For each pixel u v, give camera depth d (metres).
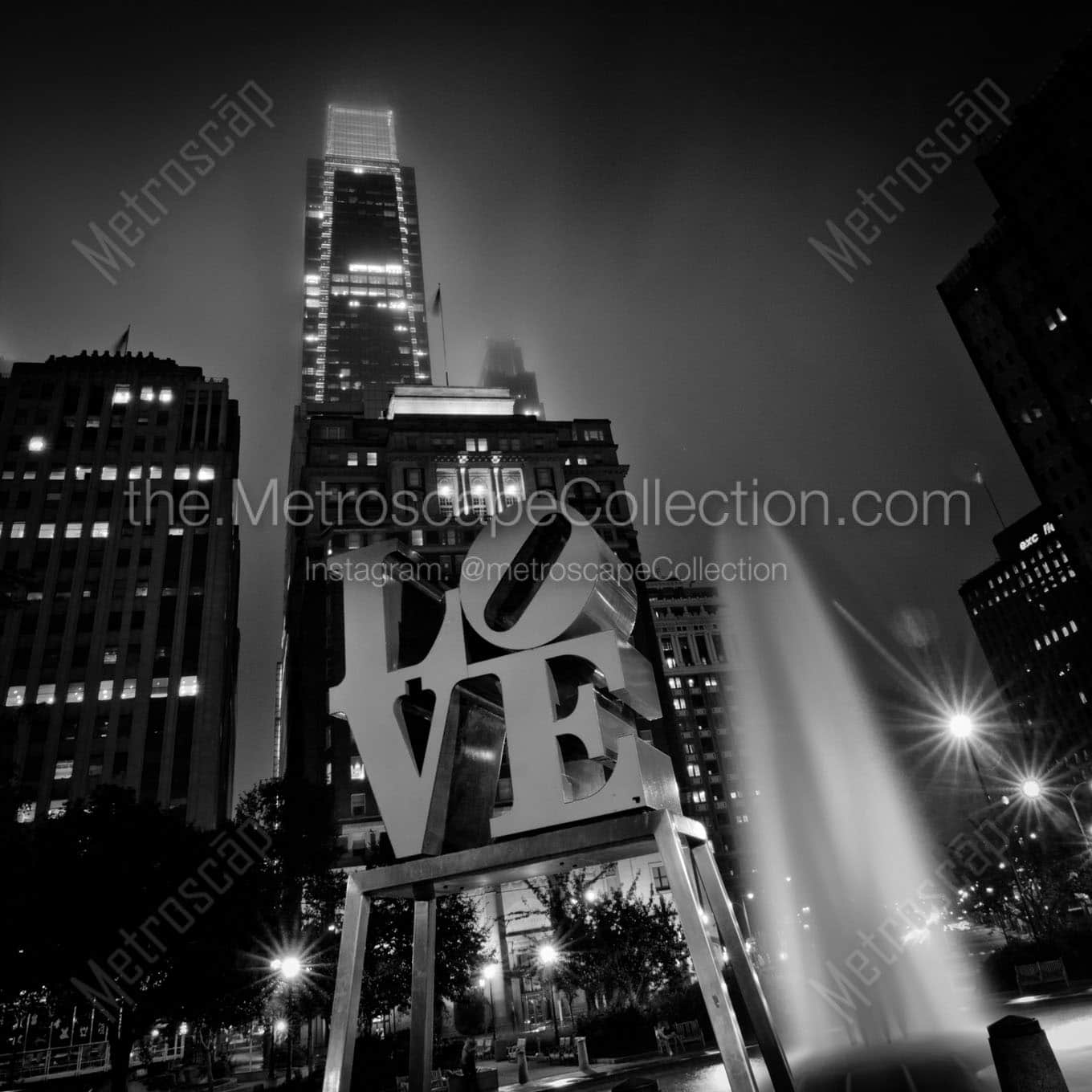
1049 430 78.06
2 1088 29.70
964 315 87.69
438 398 103.88
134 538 81.31
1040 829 44.16
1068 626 129.00
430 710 7.11
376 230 159.88
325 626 78.44
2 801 23.02
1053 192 75.25
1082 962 22.03
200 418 89.38
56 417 86.06
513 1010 51.69
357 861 63.88
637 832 5.29
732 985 23.27
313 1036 44.72
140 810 27.34
